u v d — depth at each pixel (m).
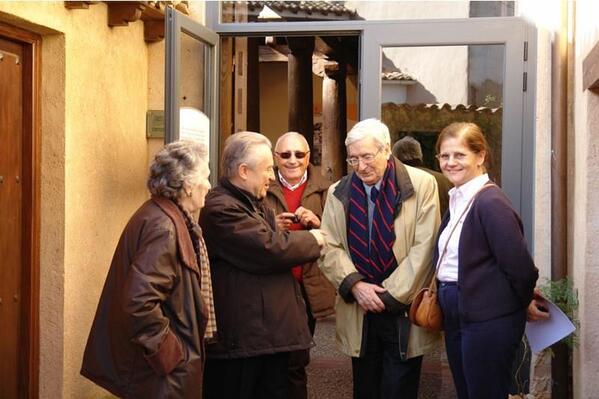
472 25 4.66
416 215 3.61
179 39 4.09
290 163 4.04
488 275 3.18
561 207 4.46
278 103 13.81
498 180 4.67
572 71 4.43
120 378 2.80
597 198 4.07
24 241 3.67
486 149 3.33
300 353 3.93
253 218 3.30
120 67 4.33
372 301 3.54
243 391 3.39
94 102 4.00
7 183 3.50
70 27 3.71
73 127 3.77
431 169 4.73
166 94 4.02
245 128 6.27
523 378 4.58
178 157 2.95
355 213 3.67
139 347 2.74
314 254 3.40
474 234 3.19
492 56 4.67
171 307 2.82
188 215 2.98
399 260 3.62
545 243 4.55
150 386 2.77
